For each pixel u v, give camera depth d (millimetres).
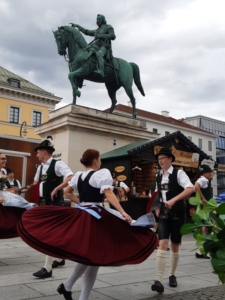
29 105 45750
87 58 12945
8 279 4609
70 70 13453
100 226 3359
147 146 11984
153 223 3656
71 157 12023
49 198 4988
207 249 2102
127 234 3490
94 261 3117
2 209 5441
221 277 2098
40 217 3439
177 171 4652
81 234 3248
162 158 4727
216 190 55500
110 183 3539
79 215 3414
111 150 13203
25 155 13656
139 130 14031
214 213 2191
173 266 4629
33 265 5508
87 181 3594
